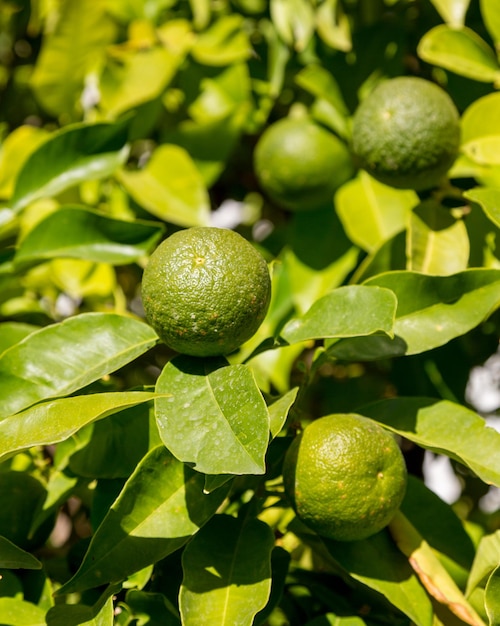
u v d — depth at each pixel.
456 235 0.66
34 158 0.68
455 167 0.70
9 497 0.60
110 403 0.55
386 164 0.65
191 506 0.56
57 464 0.62
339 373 0.81
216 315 0.55
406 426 0.60
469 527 0.70
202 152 0.77
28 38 0.87
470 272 0.60
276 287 0.73
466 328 0.60
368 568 0.58
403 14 0.75
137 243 0.68
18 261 0.67
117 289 0.74
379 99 0.65
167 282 0.55
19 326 0.67
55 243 0.68
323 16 0.74
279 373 0.70
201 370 0.56
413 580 0.59
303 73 0.73
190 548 0.57
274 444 0.60
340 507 0.56
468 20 0.74
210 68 0.78
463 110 0.73
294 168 0.71
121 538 0.56
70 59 0.77
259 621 0.58
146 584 0.60
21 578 0.60
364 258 0.73
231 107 0.78
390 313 0.57
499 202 0.62
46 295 0.76
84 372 0.58
